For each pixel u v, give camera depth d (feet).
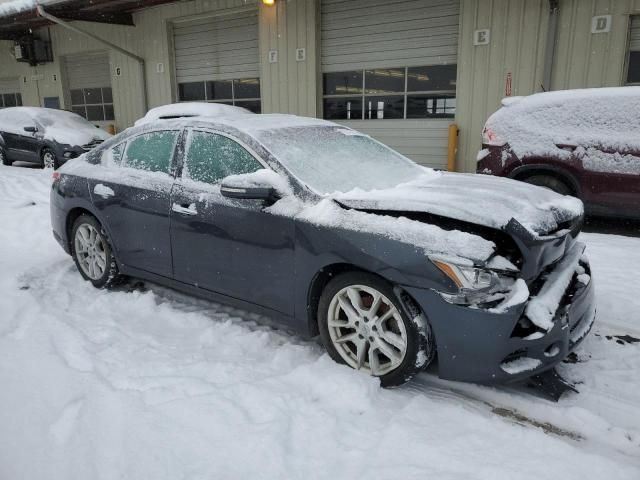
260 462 7.17
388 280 8.82
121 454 7.30
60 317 12.10
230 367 9.66
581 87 27.91
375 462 7.22
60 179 14.93
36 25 54.39
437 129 33.63
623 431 8.00
